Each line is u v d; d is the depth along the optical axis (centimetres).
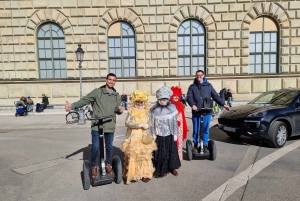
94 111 379
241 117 607
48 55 1595
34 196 350
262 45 1550
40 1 1530
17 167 484
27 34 1551
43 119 1253
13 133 913
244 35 1514
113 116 383
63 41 1584
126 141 385
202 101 516
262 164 465
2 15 1530
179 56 1577
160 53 1542
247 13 1507
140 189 366
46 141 738
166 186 375
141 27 1530
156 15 1524
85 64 1558
